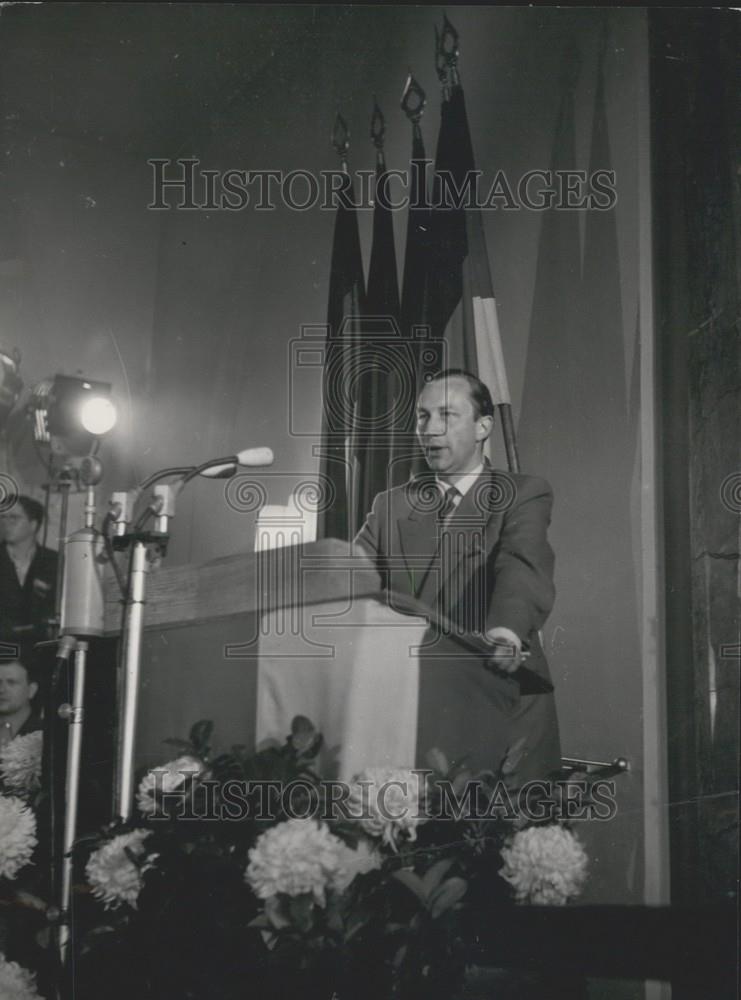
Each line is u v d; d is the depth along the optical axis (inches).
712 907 122.1
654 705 125.3
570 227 137.5
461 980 120.0
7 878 128.1
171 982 122.1
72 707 132.0
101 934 124.8
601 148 138.2
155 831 123.5
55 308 148.8
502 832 122.0
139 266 149.9
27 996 125.2
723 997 120.8
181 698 125.9
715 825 123.3
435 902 120.2
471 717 124.1
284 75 151.7
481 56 145.0
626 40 139.1
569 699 125.6
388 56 148.9
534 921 121.0
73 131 153.3
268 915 120.3
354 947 119.6
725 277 133.6
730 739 124.5
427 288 141.2
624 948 121.4
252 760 122.0
